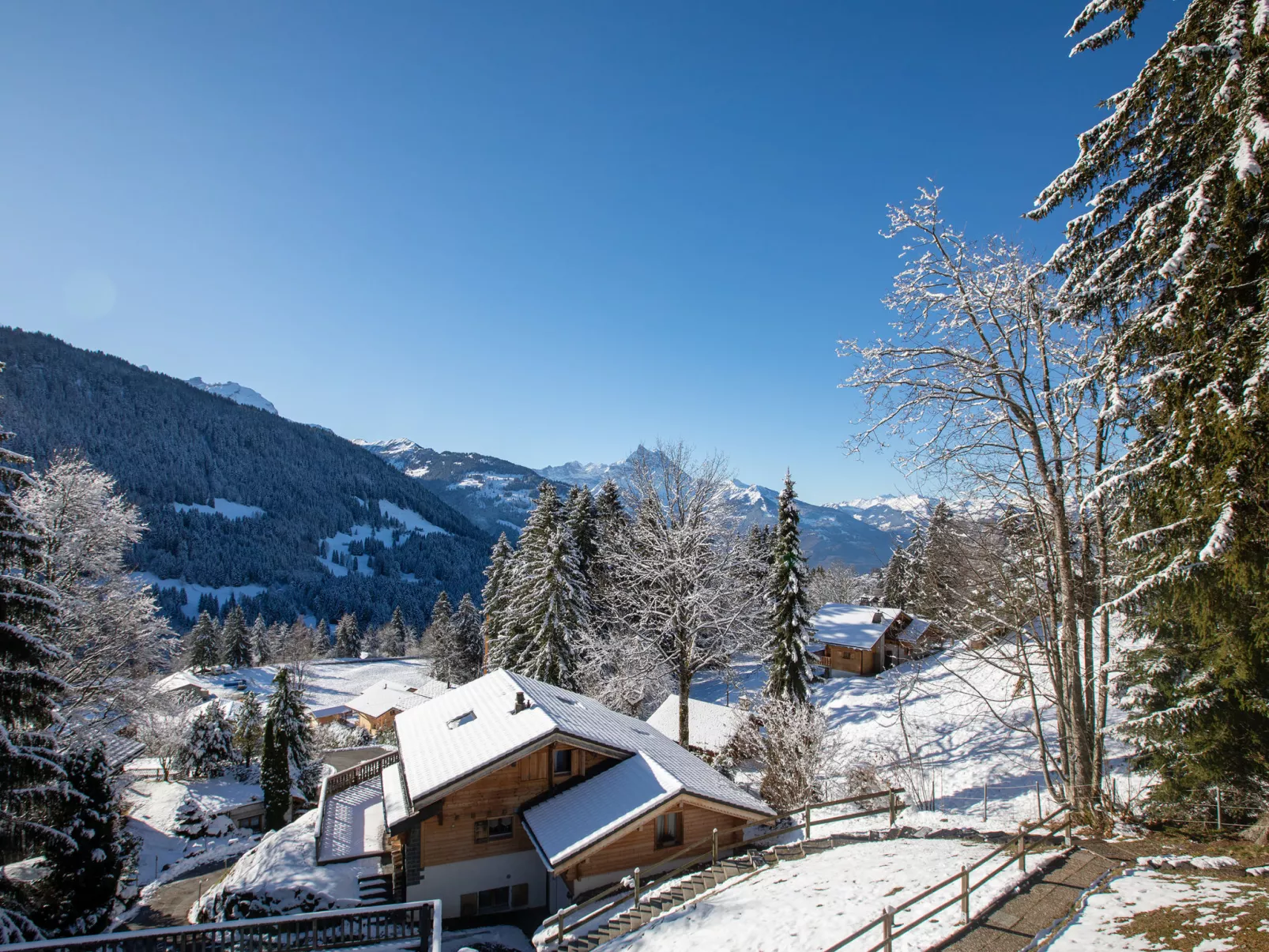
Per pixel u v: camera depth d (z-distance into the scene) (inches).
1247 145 335.3
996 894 445.4
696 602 1199.6
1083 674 621.9
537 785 847.1
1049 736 1047.0
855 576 3740.2
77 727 1035.3
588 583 1867.6
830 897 513.0
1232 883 409.7
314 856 903.1
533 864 844.0
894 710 1456.7
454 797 816.3
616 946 538.9
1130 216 491.8
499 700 981.2
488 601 2272.4
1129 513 454.6
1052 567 647.1
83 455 1176.8
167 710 1246.9
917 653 1056.2
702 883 649.6
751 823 847.1
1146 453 439.5
